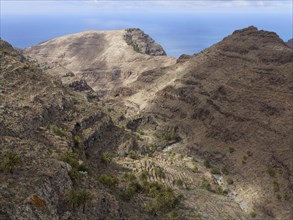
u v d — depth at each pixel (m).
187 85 190.62
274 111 137.38
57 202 61.66
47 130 100.19
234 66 186.50
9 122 89.62
